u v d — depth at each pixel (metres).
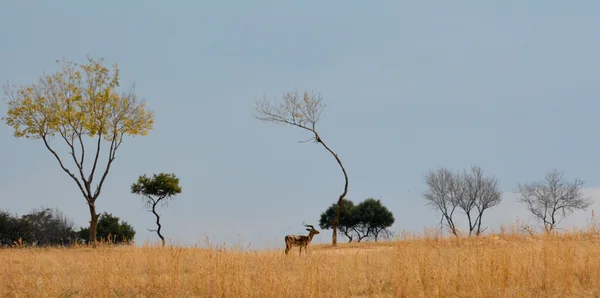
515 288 29.62
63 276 37.66
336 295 30.00
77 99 81.19
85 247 61.84
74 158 80.44
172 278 33.31
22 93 80.75
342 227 146.00
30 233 108.88
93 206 80.75
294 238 56.34
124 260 41.59
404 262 35.03
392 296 29.95
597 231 55.75
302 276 33.31
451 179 114.75
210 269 34.06
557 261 33.69
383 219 142.12
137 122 85.12
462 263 36.69
